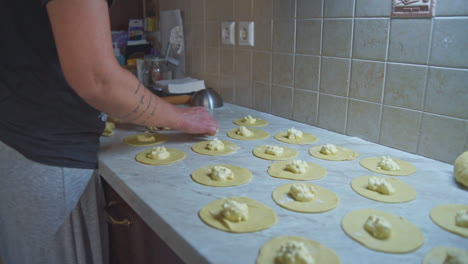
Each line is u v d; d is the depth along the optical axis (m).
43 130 0.88
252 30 1.37
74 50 0.68
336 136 1.10
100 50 0.71
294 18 1.19
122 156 0.96
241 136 1.11
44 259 0.99
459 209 0.65
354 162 0.89
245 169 0.85
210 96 1.50
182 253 0.57
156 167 0.87
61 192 0.92
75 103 0.89
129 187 0.75
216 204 0.67
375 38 0.97
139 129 1.23
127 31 2.13
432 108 0.88
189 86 1.62
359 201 0.69
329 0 1.07
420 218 0.62
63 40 0.68
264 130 1.18
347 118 1.09
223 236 0.57
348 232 0.57
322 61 1.13
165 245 0.74
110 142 1.09
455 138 0.85
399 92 0.94
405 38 0.90
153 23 2.04
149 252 0.83
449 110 0.85
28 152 0.89
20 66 0.85
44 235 0.96
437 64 0.85
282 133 1.14
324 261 0.50
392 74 0.95
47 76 0.85
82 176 0.95
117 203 0.96
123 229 0.98
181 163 0.90
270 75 1.34
